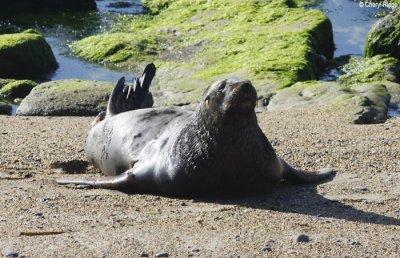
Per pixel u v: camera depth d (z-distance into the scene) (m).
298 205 9.69
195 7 35.41
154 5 37.97
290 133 14.99
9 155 13.14
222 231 8.16
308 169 12.15
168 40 30.12
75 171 12.88
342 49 29.86
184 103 20.61
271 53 25.92
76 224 8.37
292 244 7.57
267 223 8.59
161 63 26.45
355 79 24.70
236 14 33.03
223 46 27.98
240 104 8.91
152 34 31.27
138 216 8.97
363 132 14.98
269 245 7.52
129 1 39.66
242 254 7.18
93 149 12.77
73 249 7.21
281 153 13.18
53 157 13.14
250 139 9.57
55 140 14.65
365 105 17.98
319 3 38.53
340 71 26.42
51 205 9.49
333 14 35.97
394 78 24.38
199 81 23.08
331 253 7.23
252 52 26.50
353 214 9.13
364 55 28.45
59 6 38.12
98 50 28.53
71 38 31.53
